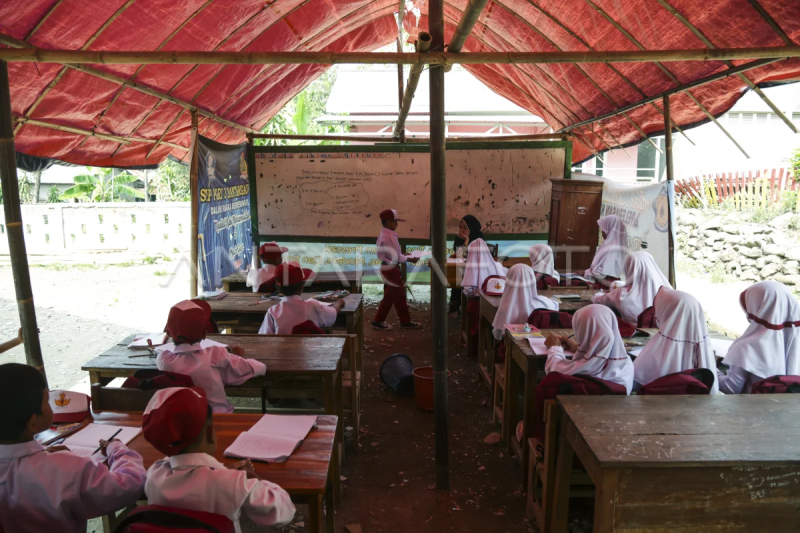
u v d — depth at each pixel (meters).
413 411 5.12
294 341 4.15
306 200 9.07
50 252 13.73
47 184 18.73
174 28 4.18
